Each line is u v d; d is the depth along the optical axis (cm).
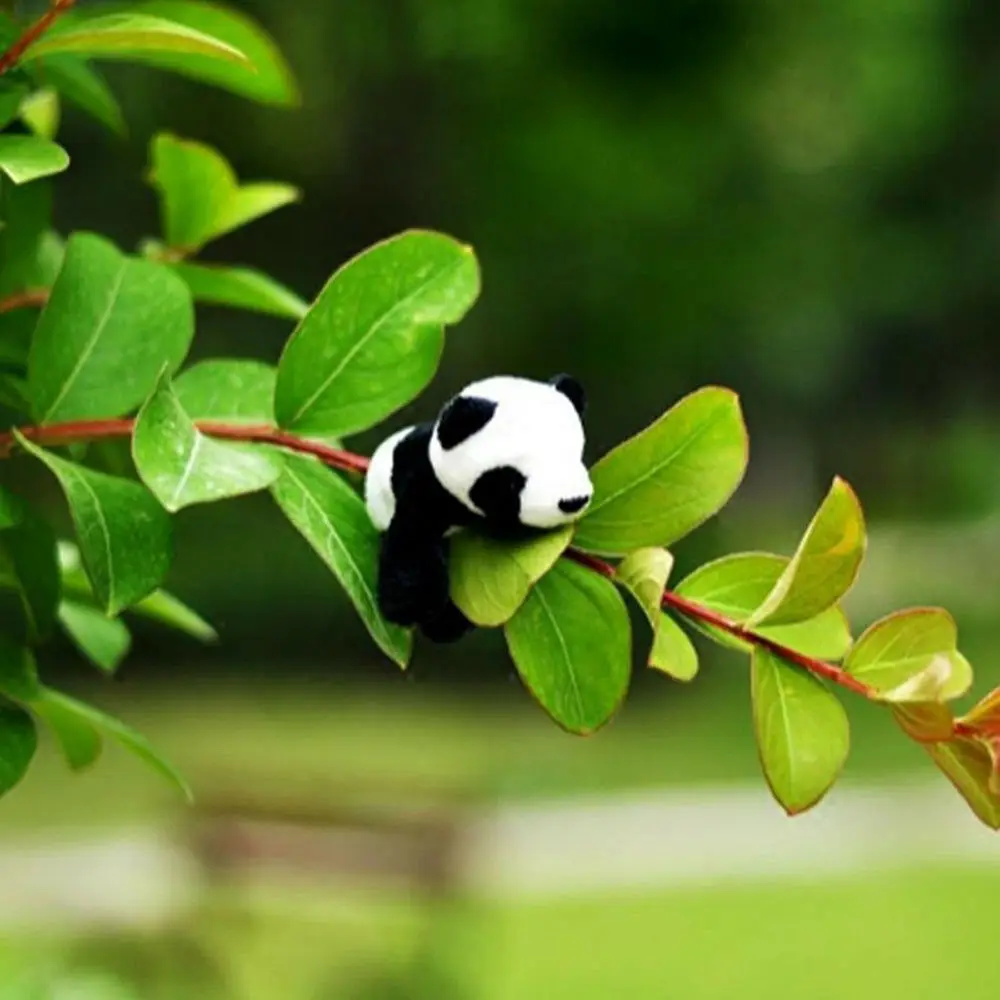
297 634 2645
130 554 195
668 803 1720
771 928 1222
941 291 3847
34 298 276
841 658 197
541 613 195
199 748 1992
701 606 198
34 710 258
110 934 700
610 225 2712
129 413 237
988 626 3150
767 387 4306
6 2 254
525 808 1678
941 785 1753
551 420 189
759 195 2870
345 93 2541
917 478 5356
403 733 2177
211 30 275
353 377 213
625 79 2673
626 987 1064
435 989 835
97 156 2295
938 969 1116
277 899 821
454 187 2691
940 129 3403
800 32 2794
